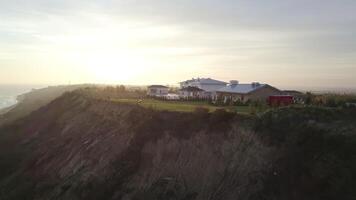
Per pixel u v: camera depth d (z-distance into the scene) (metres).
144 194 24.67
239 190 21.14
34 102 124.25
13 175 37.72
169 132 29.23
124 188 26.31
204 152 25.27
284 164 20.62
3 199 31.75
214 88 76.94
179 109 34.59
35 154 42.81
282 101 38.66
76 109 54.19
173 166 25.88
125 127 34.88
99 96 58.91
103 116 42.78
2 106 152.25
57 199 28.98
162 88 76.94
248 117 25.97
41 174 36.00
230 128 25.69
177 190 23.67
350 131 20.55
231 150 23.98
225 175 22.67
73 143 40.25
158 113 32.78
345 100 33.69
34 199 30.61
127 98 55.94
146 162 27.94
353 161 18.31
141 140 30.44
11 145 50.38
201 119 28.34
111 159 30.89
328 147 19.77
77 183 30.02
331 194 17.62
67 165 35.03
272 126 23.67
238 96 54.75
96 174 29.95
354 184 17.36
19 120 68.38
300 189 18.86
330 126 21.70
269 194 19.81
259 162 21.91
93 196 27.05
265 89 54.69
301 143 21.08
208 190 22.42
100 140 36.03
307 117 23.39
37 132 54.94
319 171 18.83
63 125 50.72
